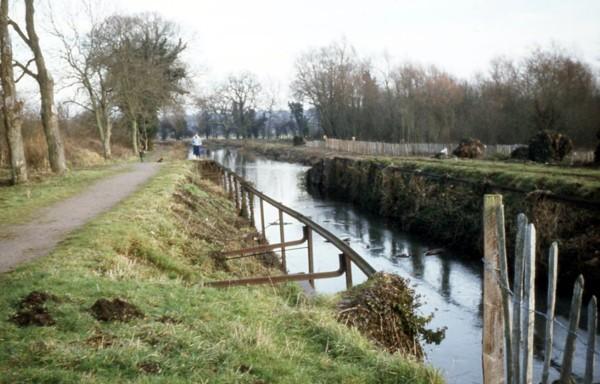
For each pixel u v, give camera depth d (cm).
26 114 2817
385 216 2538
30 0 2038
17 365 452
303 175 4638
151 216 1186
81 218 1169
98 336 522
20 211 1295
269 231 2186
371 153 5231
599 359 946
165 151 5716
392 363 560
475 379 924
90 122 4234
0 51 1812
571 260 1366
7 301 598
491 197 437
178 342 528
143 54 4391
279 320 666
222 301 704
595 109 4003
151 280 766
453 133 4978
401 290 780
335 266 1631
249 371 501
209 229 1483
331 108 7175
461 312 1291
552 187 1611
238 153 8275
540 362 960
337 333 620
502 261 430
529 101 4319
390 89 6219
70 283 676
